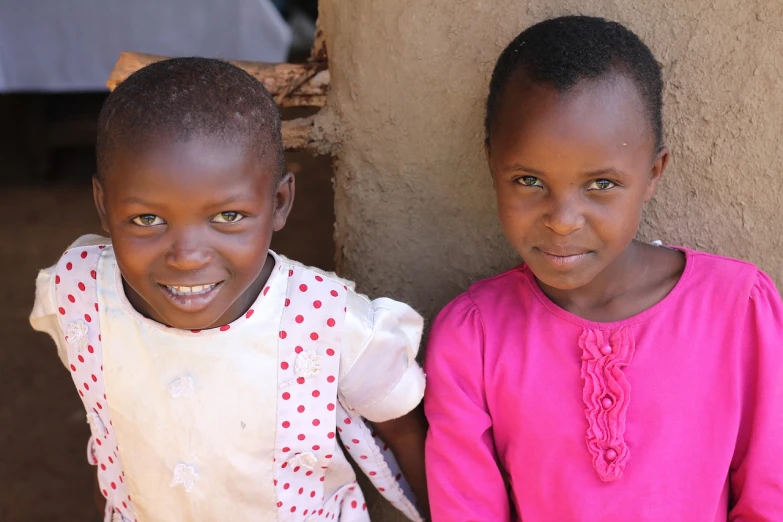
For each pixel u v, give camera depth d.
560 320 1.46
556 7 1.56
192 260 1.17
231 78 1.23
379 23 1.63
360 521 1.55
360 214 1.76
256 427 1.39
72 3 4.06
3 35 4.13
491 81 1.44
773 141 1.56
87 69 4.18
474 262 1.74
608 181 1.29
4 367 3.41
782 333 1.43
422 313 1.79
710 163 1.61
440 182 1.70
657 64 1.45
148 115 1.15
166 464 1.42
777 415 1.41
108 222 1.25
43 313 1.45
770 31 1.51
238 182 1.17
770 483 1.43
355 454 1.56
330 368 1.40
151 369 1.38
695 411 1.41
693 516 1.41
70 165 5.88
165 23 4.08
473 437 1.49
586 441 1.41
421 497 1.71
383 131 1.69
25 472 2.79
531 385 1.46
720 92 1.56
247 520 1.45
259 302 1.37
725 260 1.47
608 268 1.45
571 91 1.25
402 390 1.46
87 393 1.44
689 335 1.42
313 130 1.73
